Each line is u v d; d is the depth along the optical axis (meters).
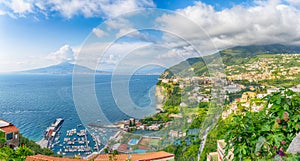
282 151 1.45
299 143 1.41
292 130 1.60
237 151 1.66
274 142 1.59
